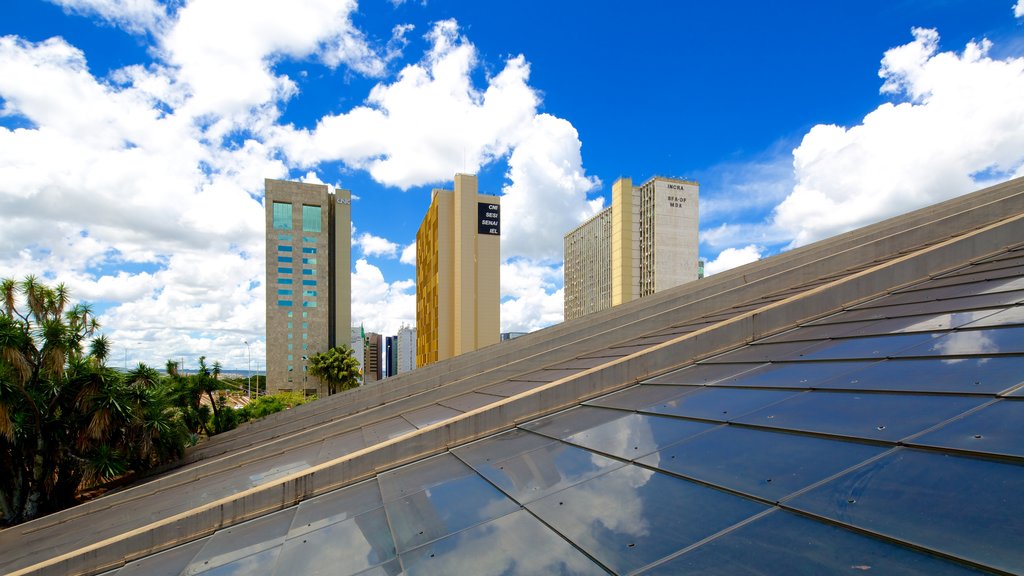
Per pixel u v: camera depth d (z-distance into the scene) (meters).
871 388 6.42
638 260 108.50
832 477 4.50
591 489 6.01
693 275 104.88
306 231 104.19
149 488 17.88
